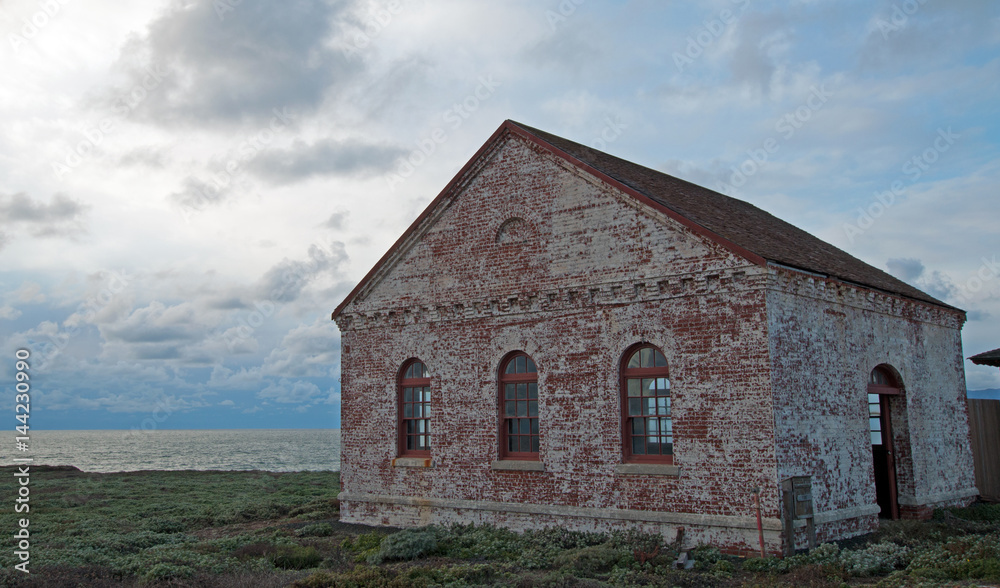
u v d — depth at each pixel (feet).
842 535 50.75
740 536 47.09
